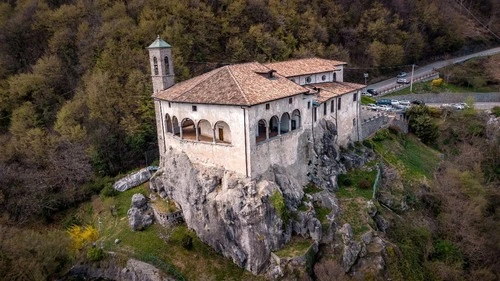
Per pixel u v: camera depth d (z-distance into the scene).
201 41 85.50
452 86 100.50
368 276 40.66
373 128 66.44
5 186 58.97
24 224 56.47
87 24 85.25
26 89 74.50
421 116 72.38
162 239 45.94
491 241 50.75
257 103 40.47
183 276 41.81
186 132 50.62
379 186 53.94
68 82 80.12
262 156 43.12
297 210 44.06
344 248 41.94
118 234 47.97
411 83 95.50
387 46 105.38
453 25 122.06
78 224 54.75
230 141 44.56
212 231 43.94
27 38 88.06
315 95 53.59
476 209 53.16
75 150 63.28
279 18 95.44
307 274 39.34
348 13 109.00
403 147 66.62
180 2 87.94
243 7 92.69
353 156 57.53
